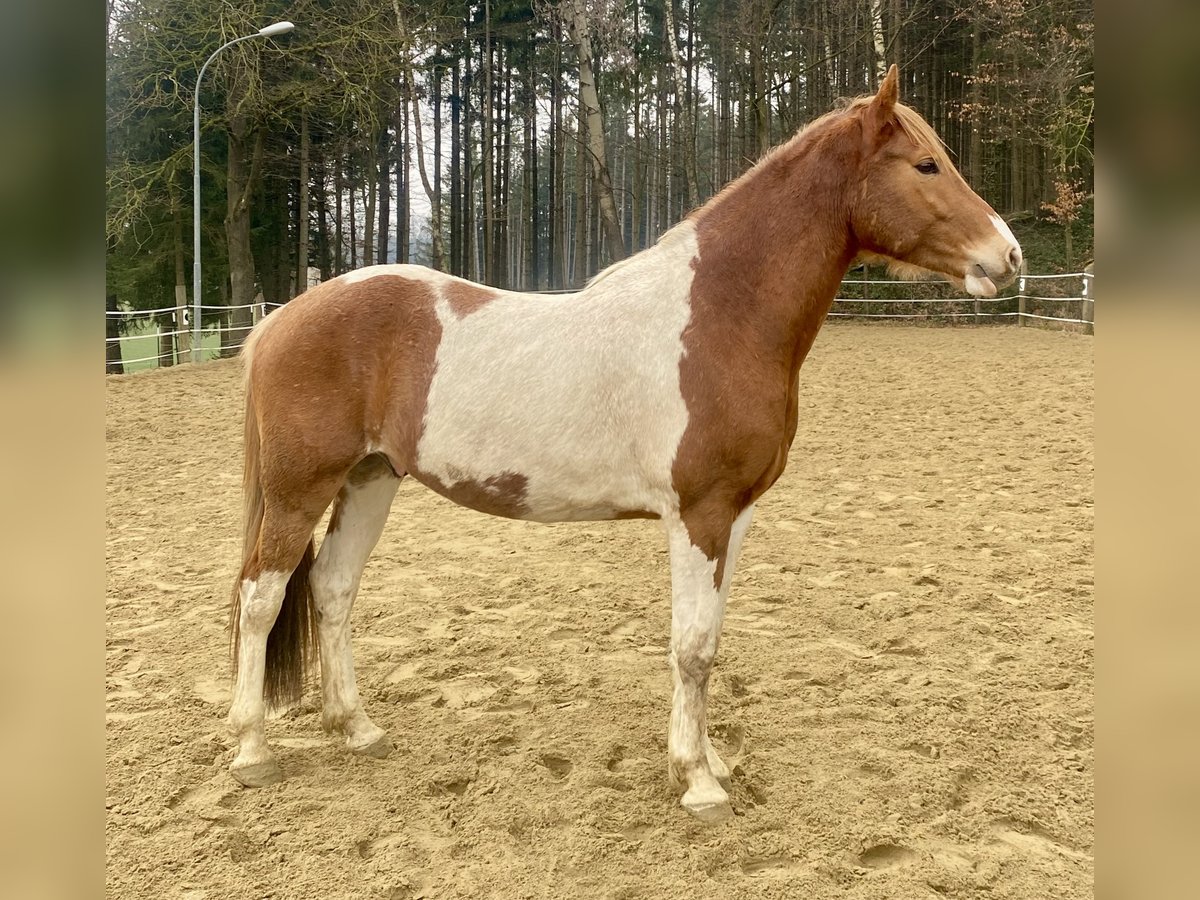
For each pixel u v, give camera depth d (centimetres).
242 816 256
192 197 2108
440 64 2405
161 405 1048
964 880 225
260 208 2292
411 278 277
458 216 2919
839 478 663
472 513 613
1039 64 1877
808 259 261
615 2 1972
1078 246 1936
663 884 225
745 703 326
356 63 1884
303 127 2156
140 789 266
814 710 320
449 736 305
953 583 443
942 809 259
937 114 2209
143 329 2223
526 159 3008
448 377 262
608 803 262
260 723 278
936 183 253
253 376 277
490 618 414
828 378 1146
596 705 328
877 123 254
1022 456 711
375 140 2367
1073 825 250
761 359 254
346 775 280
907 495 613
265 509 273
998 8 1812
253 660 275
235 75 1784
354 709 296
